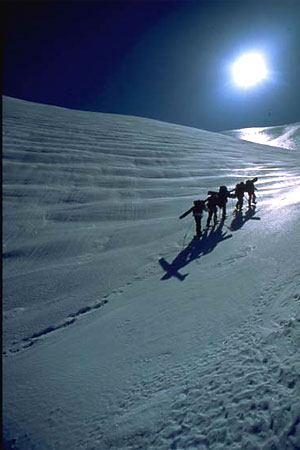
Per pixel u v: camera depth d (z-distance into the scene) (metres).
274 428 2.32
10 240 12.19
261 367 3.02
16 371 4.61
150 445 2.64
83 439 3.01
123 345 4.59
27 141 27.62
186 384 3.23
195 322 4.61
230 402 2.74
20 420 3.51
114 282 7.70
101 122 44.66
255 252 6.75
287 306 3.99
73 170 22.72
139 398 3.32
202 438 2.50
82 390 3.80
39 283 8.41
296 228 7.57
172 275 7.07
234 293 5.12
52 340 5.55
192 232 10.67
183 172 26.55
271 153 47.94
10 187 18.23
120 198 18.62
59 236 12.46
